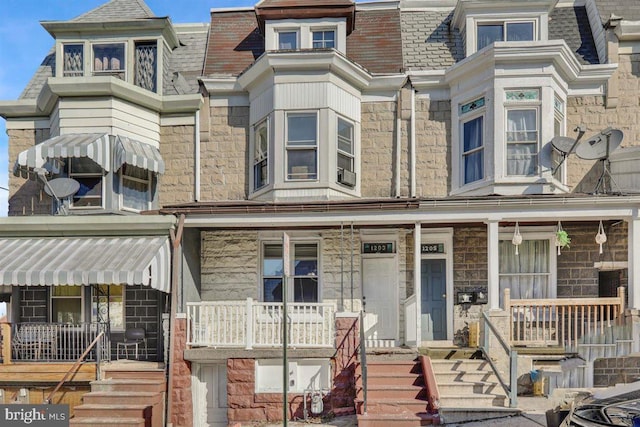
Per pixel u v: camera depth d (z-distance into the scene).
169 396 10.98
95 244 11.77
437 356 11.39
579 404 7.01
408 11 15.39
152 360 12.75
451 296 13.27
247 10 15.55
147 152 13.24
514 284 13.23
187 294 12.38
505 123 12.65
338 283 13.30
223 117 14.15
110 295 13.23
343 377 10.88
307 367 11.05
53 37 14.32
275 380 11.07
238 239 13.51
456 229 13.35
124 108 13.43
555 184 12.54
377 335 13.31
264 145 13.57
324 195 12.77
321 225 12.23
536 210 11.42
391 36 14.62
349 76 13.41
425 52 14.41
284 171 12.96
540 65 12.64
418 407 9.60
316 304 11.09
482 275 13.24
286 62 12.98
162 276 11.41
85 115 13.16
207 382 11.73
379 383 10.45
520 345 11.81
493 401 9.86
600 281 13.43
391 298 13.41
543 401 10.29
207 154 14.04
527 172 12.59
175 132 14.14
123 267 10.70
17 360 11.91
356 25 14.99
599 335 11.21
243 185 13.91
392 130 13.83
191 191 13.95
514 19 13.89
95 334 12.70
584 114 13.53
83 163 13.17
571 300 11.43
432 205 11.41
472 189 13.00
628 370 11.85
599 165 13.28
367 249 13.47
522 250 13.33
